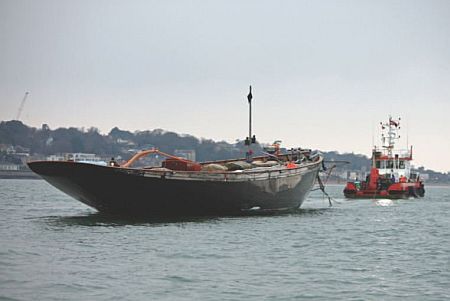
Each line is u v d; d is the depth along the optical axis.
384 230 47.19
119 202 47.88
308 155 67.44
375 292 24.52
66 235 38.66
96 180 45.19
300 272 28.11
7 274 26.25
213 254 32.25
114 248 33.44
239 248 34.53
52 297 22.67
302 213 61.19
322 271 28.48
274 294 23.86
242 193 51.97
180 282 25.34
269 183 54.69
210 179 48.94
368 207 77.44
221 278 26.31
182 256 31.38
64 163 44.66
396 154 102.12
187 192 48.09
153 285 24.69
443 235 44.44
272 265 29.69
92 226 43.75
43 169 45.62
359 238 41.31
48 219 49.84
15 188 153.38
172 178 46.88
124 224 45.09
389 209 74.12
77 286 24.27
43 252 31.94
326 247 36.38
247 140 61.03
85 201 49.00
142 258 30.48
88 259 30.00
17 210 62.44
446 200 107.25
